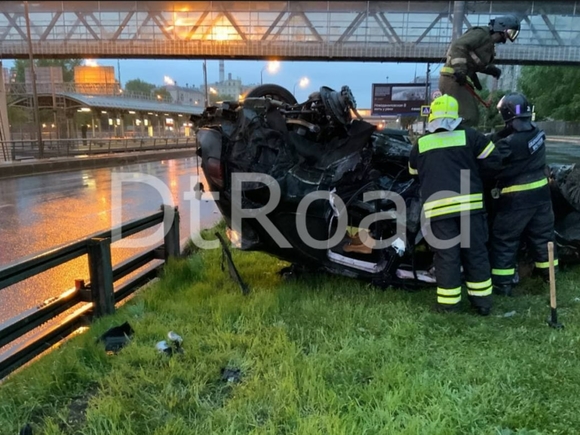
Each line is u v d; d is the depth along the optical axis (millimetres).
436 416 2453
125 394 2756
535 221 4352
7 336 3098
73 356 3111
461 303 4184
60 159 23094
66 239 7633
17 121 59781
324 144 4500
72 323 3863
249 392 2711
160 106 63969
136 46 31141
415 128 36781
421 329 3559
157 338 3494
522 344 3283
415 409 2545
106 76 55531
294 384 2754
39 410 2662
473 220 3803
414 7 29953
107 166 24234
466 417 2447
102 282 3961
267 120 4199
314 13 30641
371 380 2846
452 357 3086
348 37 30750
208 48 31000
